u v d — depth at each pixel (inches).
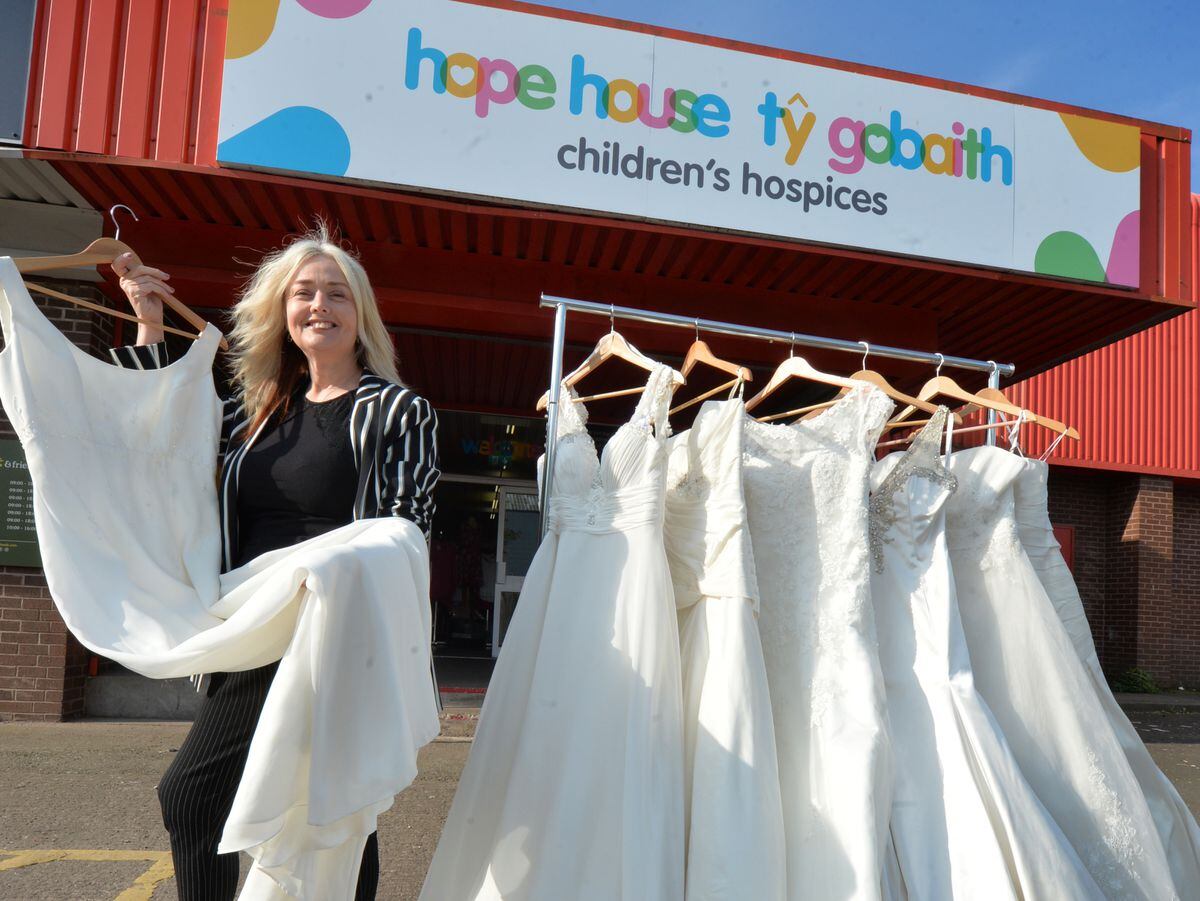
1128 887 99.1
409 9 182.2
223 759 68.0
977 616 113.0
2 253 206.4
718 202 193.6
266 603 63.4
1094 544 437.7
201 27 182.5
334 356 79.3
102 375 76.5
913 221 202.5
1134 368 425.7
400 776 61.7
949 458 118.2
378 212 199.0
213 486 80.7
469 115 183.6
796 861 89.5
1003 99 209.6
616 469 94.4
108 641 67.3
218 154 173.5
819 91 199.5
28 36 177.2
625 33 191.0
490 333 249.1
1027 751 106.1
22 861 120.2
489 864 84.5
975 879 87.9
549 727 87.5
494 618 387.2
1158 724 310.3
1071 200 211.2
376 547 66.2
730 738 85.8
